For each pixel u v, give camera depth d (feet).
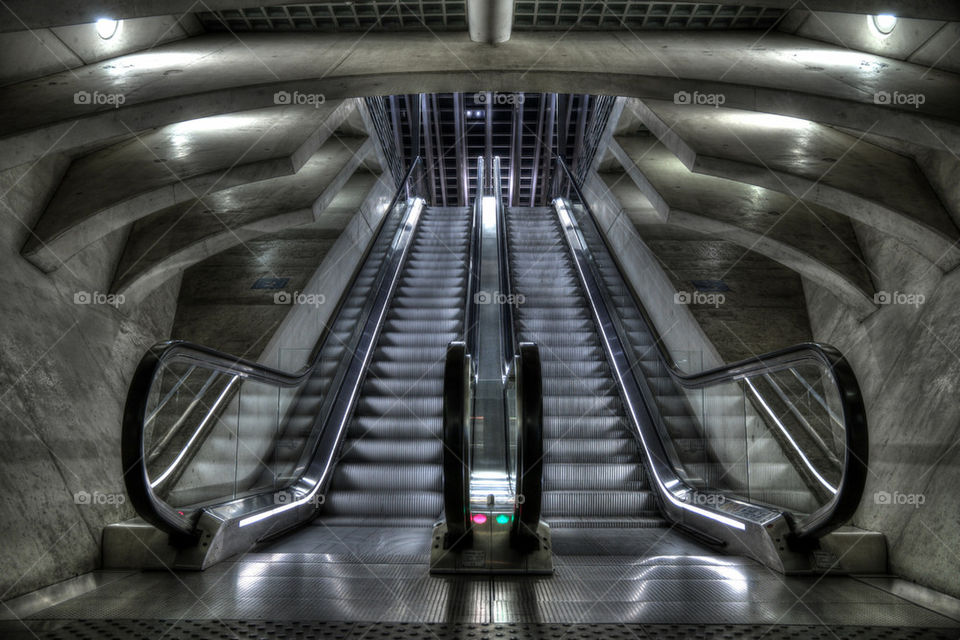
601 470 19.12
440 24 20.21
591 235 32.45
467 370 12.23
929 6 12.73
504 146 61.77
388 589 10.82
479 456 21.04
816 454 16.14
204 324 19.94
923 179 14.97
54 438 12.30
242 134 17.56
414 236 38.37
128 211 14.05
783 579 11.65
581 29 20.25
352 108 23.31
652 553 14.11
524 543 12.05
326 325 21.39
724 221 18.72
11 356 11.90
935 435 12.59
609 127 30.37
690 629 9.05
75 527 11.87
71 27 15.64
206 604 9.97
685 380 17.95
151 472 14.75
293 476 17.88
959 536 10.98
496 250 36.86
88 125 12.33
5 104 12.82
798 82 14.24
